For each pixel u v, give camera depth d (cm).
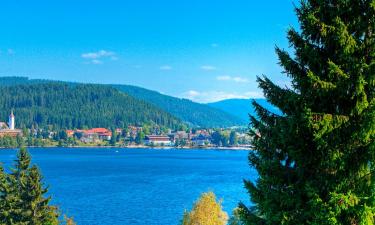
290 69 1877
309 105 1798
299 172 1866
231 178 19538
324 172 1791
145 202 12694
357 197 1658
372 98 1745
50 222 6012
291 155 1836
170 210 11400
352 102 1759
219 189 15388
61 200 13012
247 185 2009
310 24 1762
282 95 1898
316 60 1812
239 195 13700
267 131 1942
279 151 1942
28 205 5959
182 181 18362
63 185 16888
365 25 1767
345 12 1803
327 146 1728
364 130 1664
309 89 1772
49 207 6091
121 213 10956
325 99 1803
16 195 6162
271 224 1917
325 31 1728
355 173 1739
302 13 1861
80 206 11956
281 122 1884
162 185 16962
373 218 1711
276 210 1892
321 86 1709
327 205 1689
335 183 1755
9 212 6003
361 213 1648
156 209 11538
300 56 1866
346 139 1752
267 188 1923
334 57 1812
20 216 5991
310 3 1875
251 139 1994
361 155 1730
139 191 15175
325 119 1670
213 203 4841
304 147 1842
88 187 16300
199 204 4847
